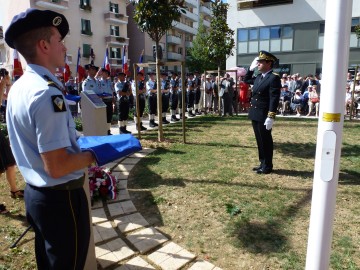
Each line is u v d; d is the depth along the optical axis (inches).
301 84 571.2
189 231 125.3
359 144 275.3
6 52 1178.6
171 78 454.3
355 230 123.9
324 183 69.9
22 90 55.5
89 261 95.8
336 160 68.7
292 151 254.4
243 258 106.8
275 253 108.9
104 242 118.0
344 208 143.4
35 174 58.9
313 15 774.5
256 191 164.2
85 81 309.7
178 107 476.1
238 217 135.4
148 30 267.4
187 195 159.9
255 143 281.0
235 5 856.3
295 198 155.0
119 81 338.3
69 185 61.6
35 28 56.5
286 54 821.2
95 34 1219.2
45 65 59.3
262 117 188.5
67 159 56.0
